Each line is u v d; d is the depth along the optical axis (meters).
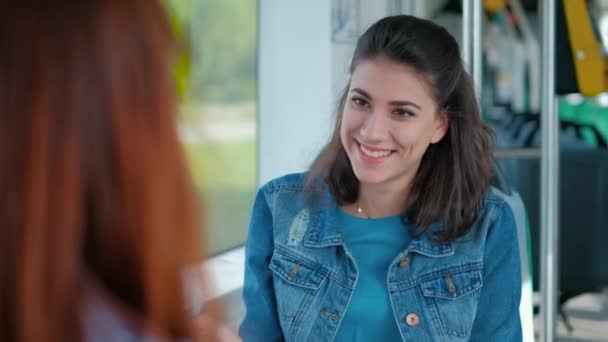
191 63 0.56
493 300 1.61
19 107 0.46
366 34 1.56
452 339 1.57
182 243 0.49
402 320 1.56
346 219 1.64
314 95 3.42
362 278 1.58
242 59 3.33
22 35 0.47
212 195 0.54
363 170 1.52
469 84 1.58
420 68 1.49
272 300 1.70
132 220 0.48
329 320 1.59
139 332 0.49
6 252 0.46
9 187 0.45
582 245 3.82
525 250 1.97
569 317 4.06
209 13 2.99
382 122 1.49
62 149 0.46
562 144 3.85
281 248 1.66
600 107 3.82
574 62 3.04
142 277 0.48
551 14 2.89
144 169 0.48
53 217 0.46
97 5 0.48
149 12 0.50
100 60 0.48
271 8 3.44
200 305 0.53
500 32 3.89
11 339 0.46
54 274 0.45
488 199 1.65
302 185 1.71
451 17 3.84
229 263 2.53
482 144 1.61
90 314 0.47
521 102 3.89
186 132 0.53
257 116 3.47
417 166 1.58
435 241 1.58
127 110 0.48
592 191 3.79
